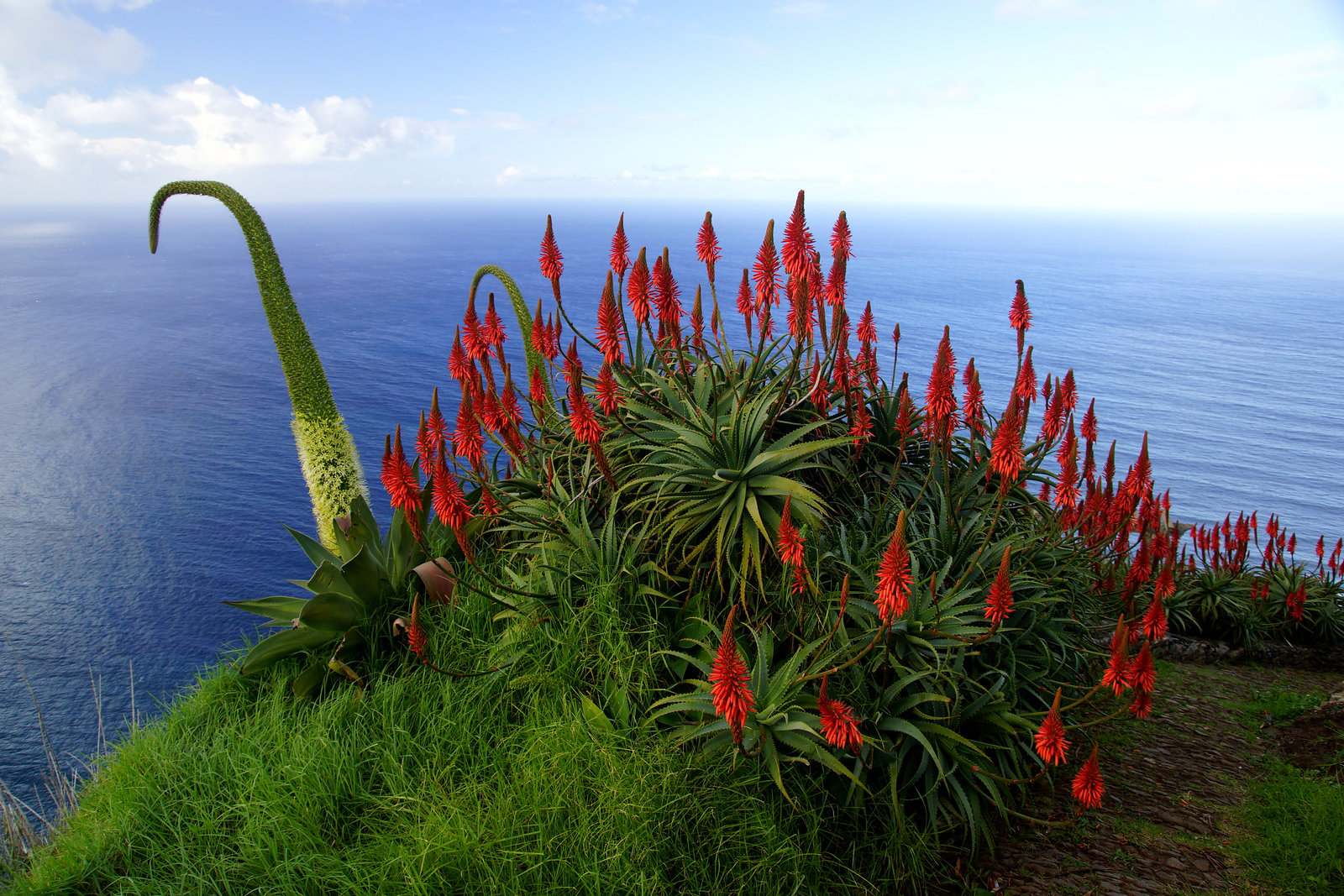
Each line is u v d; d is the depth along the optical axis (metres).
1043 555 4.29
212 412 162.38
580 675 3.46
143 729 3.56
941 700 3.03
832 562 3.67
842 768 2.81
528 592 3.77
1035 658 3.82
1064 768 3.96
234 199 5.94
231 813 3.05
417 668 3.79
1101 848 3.35
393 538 4.25
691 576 3.77
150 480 119.12
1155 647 7.74
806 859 2.78
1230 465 169.88
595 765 2.96
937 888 3.05
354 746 3.27
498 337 4.30
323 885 2.69
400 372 193.38
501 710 3.44
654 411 4.03
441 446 3.20
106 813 3.13
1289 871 3.19
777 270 4.14
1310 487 155.50
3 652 61.44
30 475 119.75
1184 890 3.09
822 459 4.23
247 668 3.76
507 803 2.81
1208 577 8.46
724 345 4.40
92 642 64.69
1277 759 4.41
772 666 3.46
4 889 2.85
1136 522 5.02
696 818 2.78
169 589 79.12
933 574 3.47
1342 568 8.72
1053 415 4.15
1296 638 8.52
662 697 3.42
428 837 2.72
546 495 4.27
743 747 3.00
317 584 3.96
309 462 6.59
